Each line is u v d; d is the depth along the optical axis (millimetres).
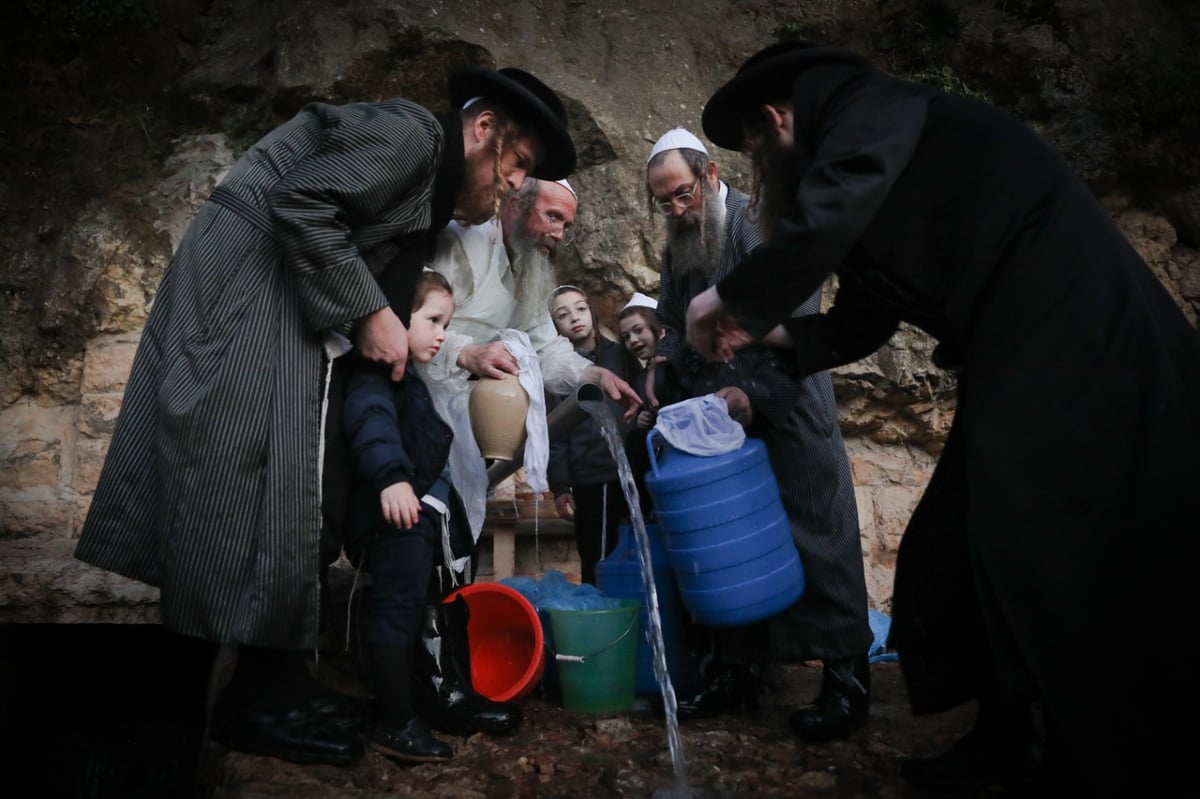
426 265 3129
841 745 2930
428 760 2691
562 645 3316
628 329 4477
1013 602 1990
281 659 2744
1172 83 5832
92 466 5074
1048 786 2309
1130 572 1904
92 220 5492
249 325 2615
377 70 5531
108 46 6098
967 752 2510
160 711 4387
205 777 2762
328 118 2764
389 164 2654
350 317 2602
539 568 5207
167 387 2607
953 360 2469
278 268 2670
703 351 2486
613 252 5359
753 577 2928
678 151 3256
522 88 2879
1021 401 2043
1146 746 1862
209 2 6383
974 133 2262
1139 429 1949
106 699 4410
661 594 3449
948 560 2496
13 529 4969
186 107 5914
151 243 5453
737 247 3242
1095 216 2154
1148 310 2047
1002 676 2043
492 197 2986
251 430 2570
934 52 6156
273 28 5887
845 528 3115
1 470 5086
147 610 4031
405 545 2789
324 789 2480
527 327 3598
